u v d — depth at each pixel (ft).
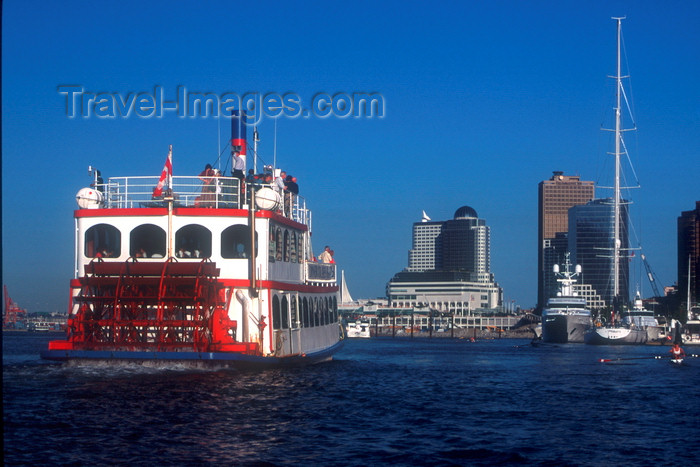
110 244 157.69
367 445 96.94
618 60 648.79
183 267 144.66
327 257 216.54
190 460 85.40
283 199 176.35
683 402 153.38
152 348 144.15
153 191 155.74
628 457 94.48
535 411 134.92
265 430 103.76
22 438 94.02
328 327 208.54
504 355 384.06
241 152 172.35
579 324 627.46
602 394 167.02
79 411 111.45
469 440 103.04
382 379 182.09
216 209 152.15
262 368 151.02
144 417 108.78
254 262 149.89
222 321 146.30
